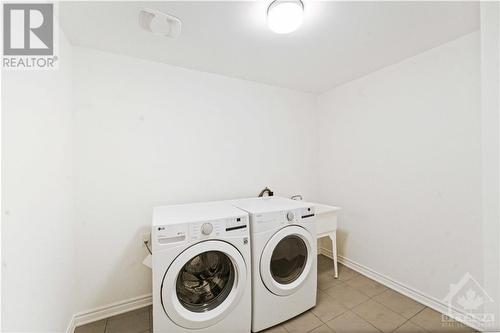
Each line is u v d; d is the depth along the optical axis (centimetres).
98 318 169
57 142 133
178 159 203
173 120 201
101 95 173
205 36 157
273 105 257
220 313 138
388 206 209
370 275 225
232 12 132
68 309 149
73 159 163
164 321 129
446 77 167
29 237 98
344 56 189
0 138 81
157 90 194
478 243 153
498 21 73
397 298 191
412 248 190
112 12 131
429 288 179
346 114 251
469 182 157
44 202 113
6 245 82
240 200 215
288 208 170
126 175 181
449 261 167
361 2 124
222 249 139
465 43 157
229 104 229
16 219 89
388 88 207
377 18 139
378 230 218
